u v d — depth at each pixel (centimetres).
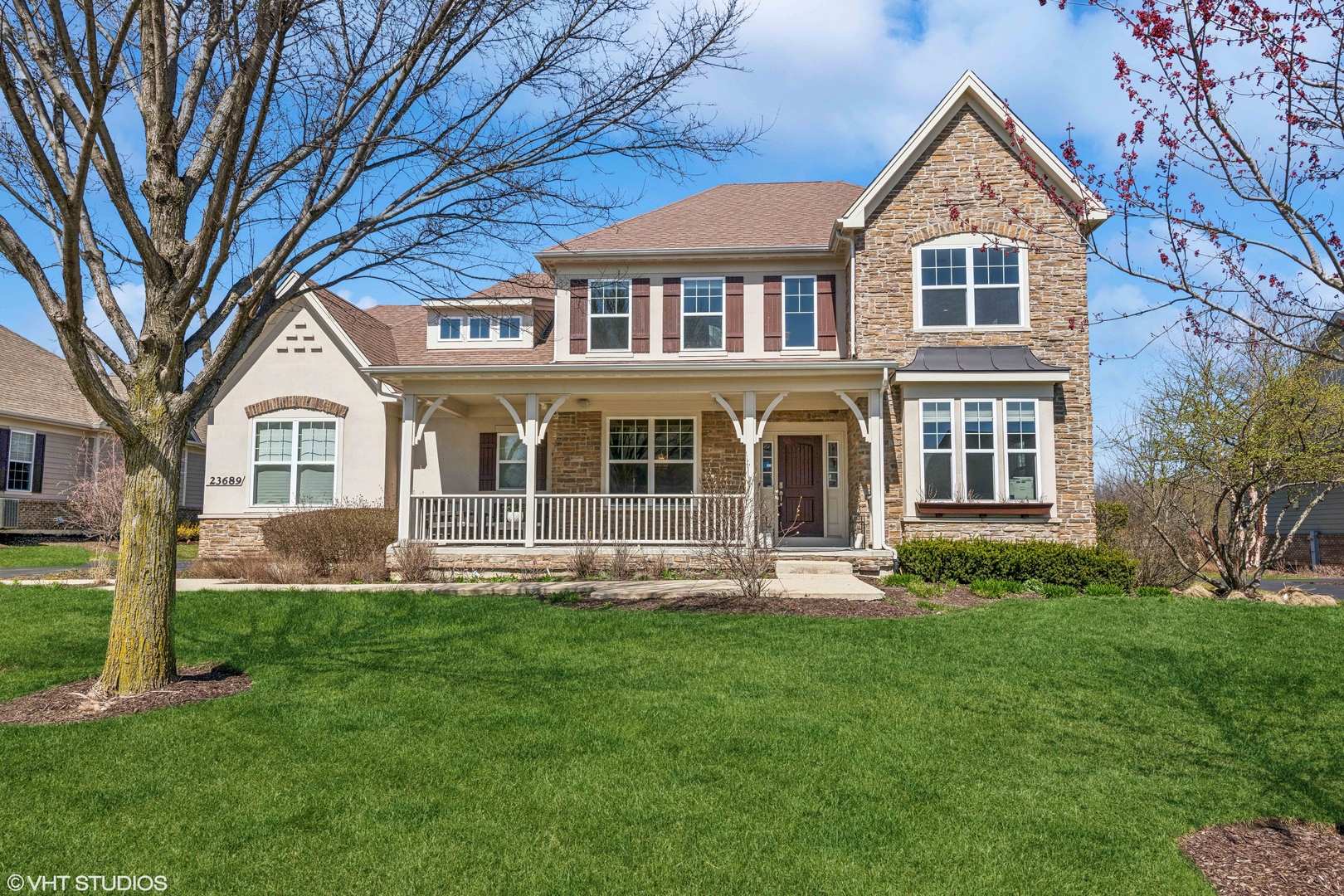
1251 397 1320
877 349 1562
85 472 2736
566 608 1046
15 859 419
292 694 693
